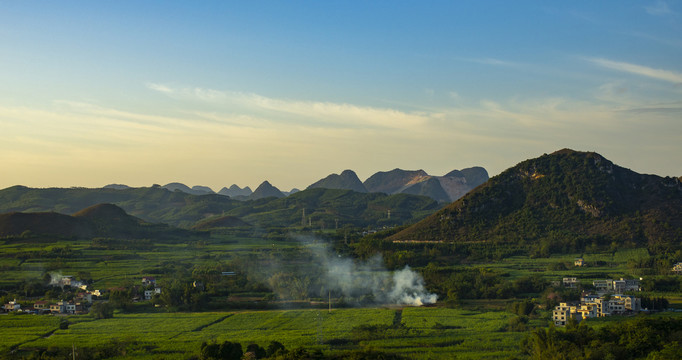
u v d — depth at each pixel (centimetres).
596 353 18862
